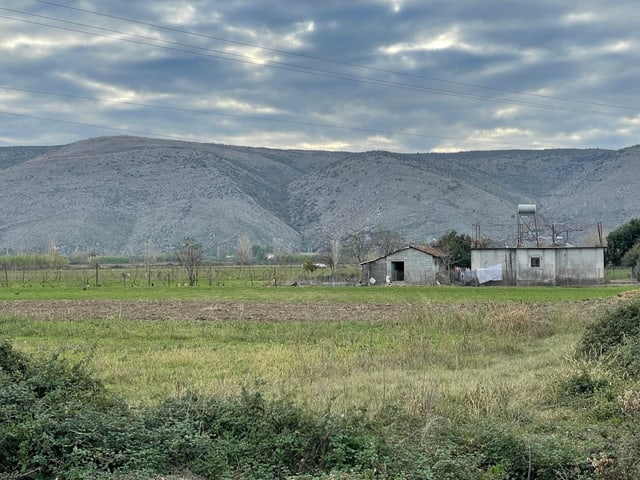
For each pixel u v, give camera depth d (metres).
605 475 10.05
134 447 10.28
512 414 13.72
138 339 29.70
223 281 84.19
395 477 9.69
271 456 10.73
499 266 77.44
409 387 16.16
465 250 89.50
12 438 9.89
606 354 19.52
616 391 15.15
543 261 76.38
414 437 11.50
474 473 10.17
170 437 10.70
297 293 62.34
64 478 9.42
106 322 36.09
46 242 183.25
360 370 20.23
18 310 43.75
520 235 82.38
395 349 24.50
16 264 113.31
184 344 27.91
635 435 11.43
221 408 11.92
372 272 82.56
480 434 11.43
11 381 11.76
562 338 28.06
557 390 15.77
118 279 87.69
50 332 32.12
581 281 76.12
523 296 55.88
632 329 20.28
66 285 76.19
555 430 12.65
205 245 180.62
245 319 38.56
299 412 11.53
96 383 13.03
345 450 10.79
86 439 10.10
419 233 179.12
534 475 10.72
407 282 80.31
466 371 20.09
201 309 44.88
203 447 10.55
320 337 29.83
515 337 28.59
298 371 20.06
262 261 144.12
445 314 33.56
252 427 11.33
